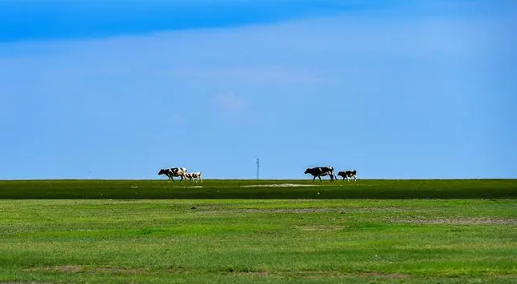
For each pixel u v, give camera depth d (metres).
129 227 48.69
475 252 34.28
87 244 38.81
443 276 28.23
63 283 27.48
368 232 44.12
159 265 31.25
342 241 39.28
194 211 63.97
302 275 28.84
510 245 36.94
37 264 31.78
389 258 32.66
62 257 33.50
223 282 27.33
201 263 31.61
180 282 27.42
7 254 34.44
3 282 27.77
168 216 58.25
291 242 39.00
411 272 29.11
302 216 56.94
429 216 56.25
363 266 30.55
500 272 28.95
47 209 67.56
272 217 56.12
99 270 30.25
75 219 55.91
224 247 36.97
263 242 39.09
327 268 30.20
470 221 51.84
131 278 28.31
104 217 57.84
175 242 39.50
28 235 43.84
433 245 37.03
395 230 45.09
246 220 53.44
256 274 29.14
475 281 27.11
